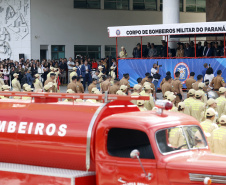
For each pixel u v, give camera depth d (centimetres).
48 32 4431
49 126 734
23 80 3556
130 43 4681
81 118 719
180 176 621
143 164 648
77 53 4559
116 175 671
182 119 705
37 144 740
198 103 1339
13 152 764
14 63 4216
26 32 4372
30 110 774
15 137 759
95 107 731
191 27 2470
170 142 673
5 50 4462
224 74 2544
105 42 4669
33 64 3888
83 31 4572
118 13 4719
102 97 739
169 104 699
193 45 2753
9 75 3819
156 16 4884
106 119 688
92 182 707
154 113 721
